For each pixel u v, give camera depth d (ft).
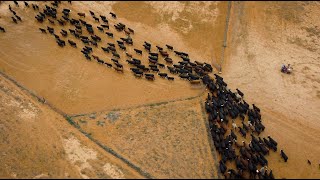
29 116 179.42
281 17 241.96
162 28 237.66
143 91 195.42
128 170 157.99
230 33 233.96
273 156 168.14
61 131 172.65
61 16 240.32
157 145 168.96
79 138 169.99
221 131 172.14
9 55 212.84
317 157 169.37
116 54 212.23
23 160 160.25
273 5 250.78
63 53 215.72
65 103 188.14
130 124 178.19
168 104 188.96
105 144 168.55
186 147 168.45
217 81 198.08
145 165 160.56
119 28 231.50
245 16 244.83
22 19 237.45
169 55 217.56
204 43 227.81
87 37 221.05
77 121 178.81
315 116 186.19
